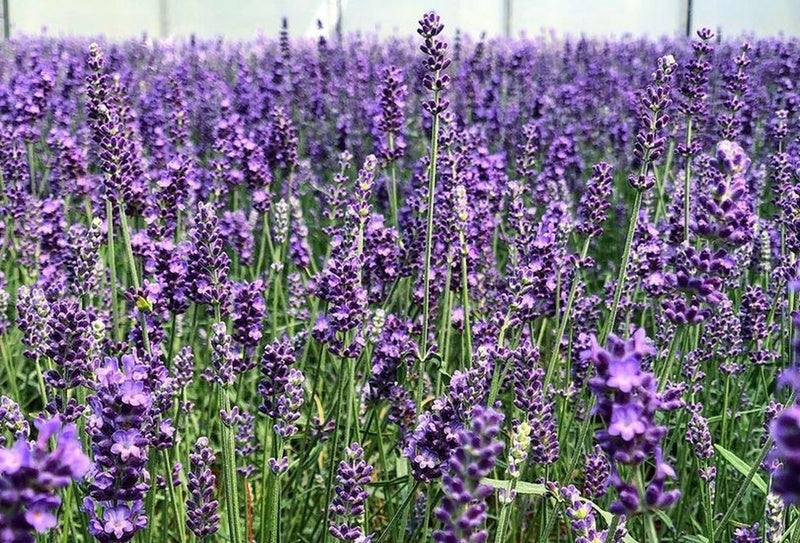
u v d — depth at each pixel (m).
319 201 7.26
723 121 5.72
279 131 5.71
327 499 3.50
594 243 7.17
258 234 6.69
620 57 12.74
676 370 4.35
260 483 4.49
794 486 1.44
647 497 1.89
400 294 5.10
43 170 7.97
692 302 2.91
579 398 4.04
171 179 4.36
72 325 2.96
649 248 4.40
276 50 13.26
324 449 4.56
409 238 4.61
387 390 3.86
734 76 5.72
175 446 3.59
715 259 2.82
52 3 22.81
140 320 3.61
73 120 9.13
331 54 11.86
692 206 4.85
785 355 4.57
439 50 3.73
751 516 4.18
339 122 7.95
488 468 1.96
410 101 9.61
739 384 4.83
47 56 12.84
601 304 5.75
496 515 4.01
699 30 4.71
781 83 8.90
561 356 4.59
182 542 3.28
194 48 13.58
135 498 2.35
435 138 3.68
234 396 4.64
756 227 5.04
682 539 3.93
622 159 8.44
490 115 8.33
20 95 7.10
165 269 3.59
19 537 1.59
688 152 4.59
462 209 3.94
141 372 2.38
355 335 3.62
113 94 5.50
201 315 5.51
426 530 3.23
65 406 3.03
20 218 5.87
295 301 5.29
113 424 2.32
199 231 3.47
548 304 4.59
